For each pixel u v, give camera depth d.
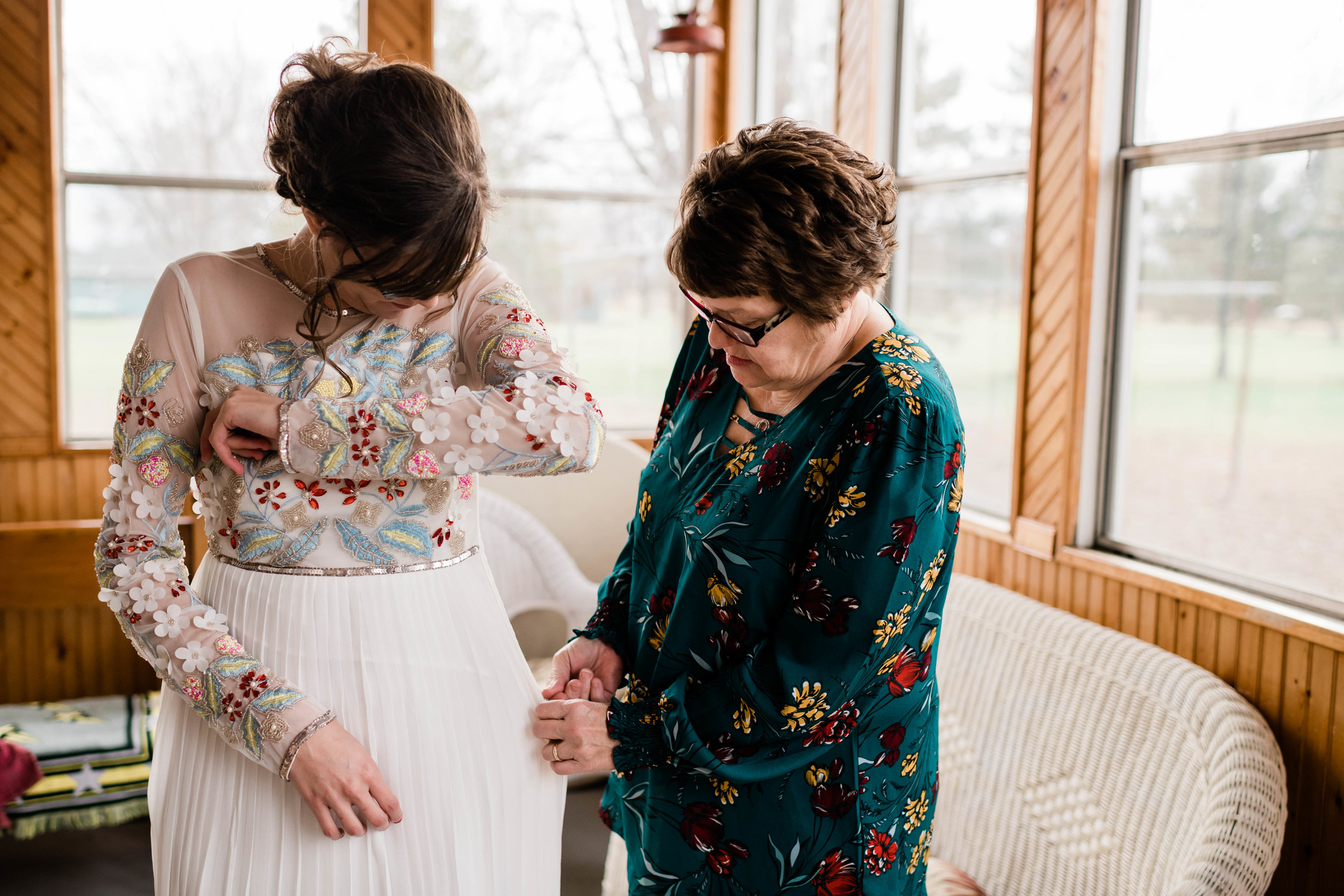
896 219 1.16
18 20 3.31
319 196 0.95
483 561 1.25
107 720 3.06
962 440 1.19
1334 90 1.87
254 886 1.10
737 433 1.31
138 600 1.07
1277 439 2.00
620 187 4.07
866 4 3.25
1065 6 2.40
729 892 1.29
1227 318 2.11
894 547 1.12
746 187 1.08
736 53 4.06
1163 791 1.91
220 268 1.08
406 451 1.06
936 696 1.32
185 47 3.53
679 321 4.19
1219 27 2.11
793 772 1.24
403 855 1.12
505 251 3.97
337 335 1.10
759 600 1.21
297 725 1.05
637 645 1.40
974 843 2.32
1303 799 1.87
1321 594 1.92
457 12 3.79
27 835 2.73
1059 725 2.19
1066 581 2.48
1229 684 2.02
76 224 3.50
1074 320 2.39
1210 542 2.17
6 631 3.45
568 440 1.10
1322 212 1.89
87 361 3.57
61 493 3.50
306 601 1.11
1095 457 2.43
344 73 0.98
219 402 1.08
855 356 1.19
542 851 1.26
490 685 1.20
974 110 2.86
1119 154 2.34
